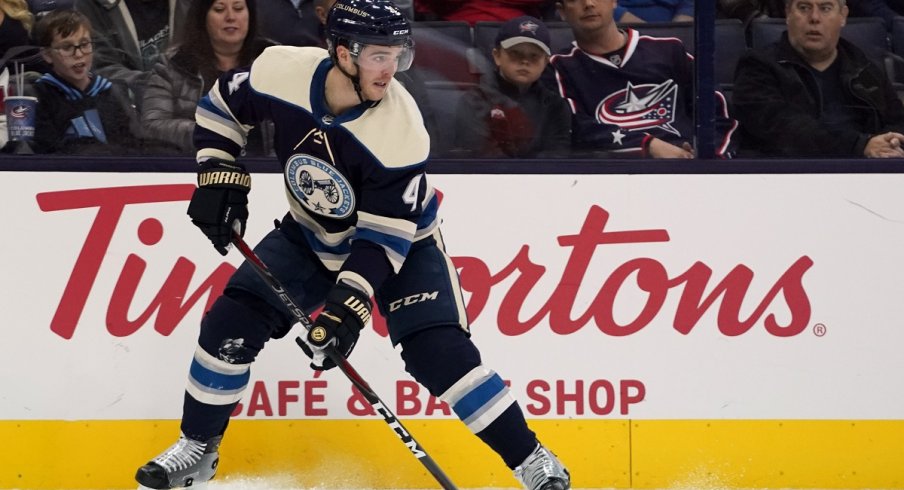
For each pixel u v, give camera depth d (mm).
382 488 13023
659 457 12969
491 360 12977
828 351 12891
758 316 12906
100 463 12859
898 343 12859
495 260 12914
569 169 12859
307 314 11125
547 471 10648
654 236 12891
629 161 12859
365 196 10141
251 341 10750
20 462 12820
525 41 13102
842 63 13172
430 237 11016
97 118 13039
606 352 12914
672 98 13141
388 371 12914
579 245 12906
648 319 12914
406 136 9969
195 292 12828
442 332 10641
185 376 12867
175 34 12969
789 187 12828
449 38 13203
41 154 12961
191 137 13102
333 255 10969
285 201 12828
